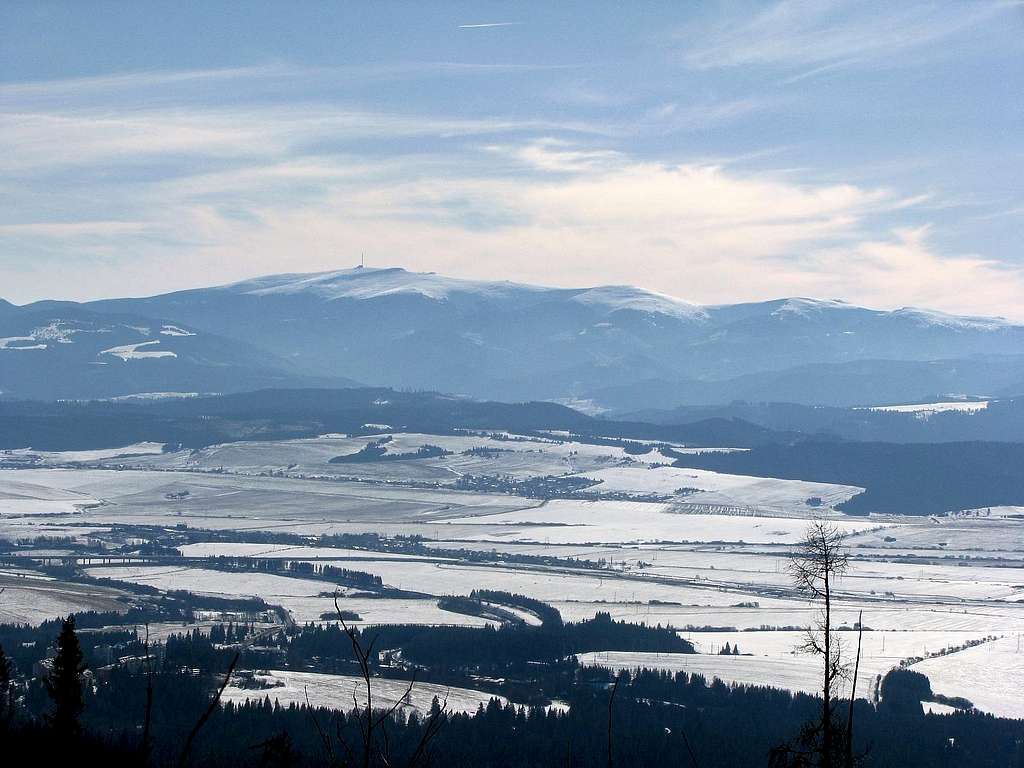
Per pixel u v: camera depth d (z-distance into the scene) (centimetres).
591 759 17712
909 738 19175
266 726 17662
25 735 7194
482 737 18188
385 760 4606
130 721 17750
